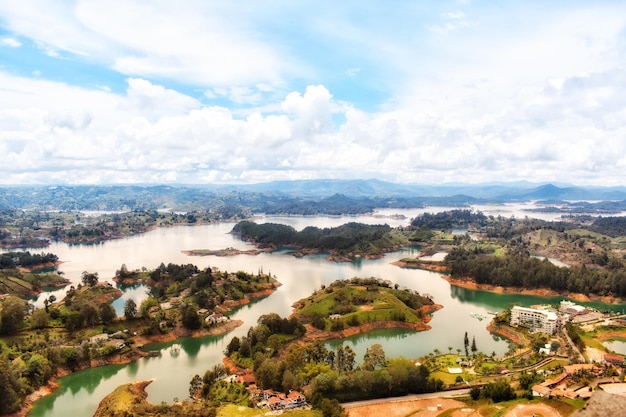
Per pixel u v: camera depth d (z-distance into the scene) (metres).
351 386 184.38
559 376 185.38
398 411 172.50
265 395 182.12
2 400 175.12
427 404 177.75
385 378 186.75
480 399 176.88
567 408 153.88
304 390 187.88
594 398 105.12
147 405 175.00
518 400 169.12
